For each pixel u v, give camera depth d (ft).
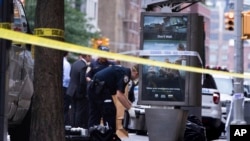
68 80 88.94
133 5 506.48
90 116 70.69
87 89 77.15
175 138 68.44
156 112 68.44
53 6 48.57
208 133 106.93
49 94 49.16
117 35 467.52
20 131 57.82
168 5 75.20
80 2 318.04
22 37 39.24
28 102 55.72
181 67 61.62
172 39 68.95
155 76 69.36
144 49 69.26
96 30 325.83
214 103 106.52
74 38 283.59
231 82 127.24
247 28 102.47
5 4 39.70
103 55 48.08
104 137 64.28
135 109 96.89
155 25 69.26
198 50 69.15
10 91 49.62
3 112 39.40
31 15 227.81
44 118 49.21
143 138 90.74
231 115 89.04
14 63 50.34
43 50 49.03
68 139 62.44
